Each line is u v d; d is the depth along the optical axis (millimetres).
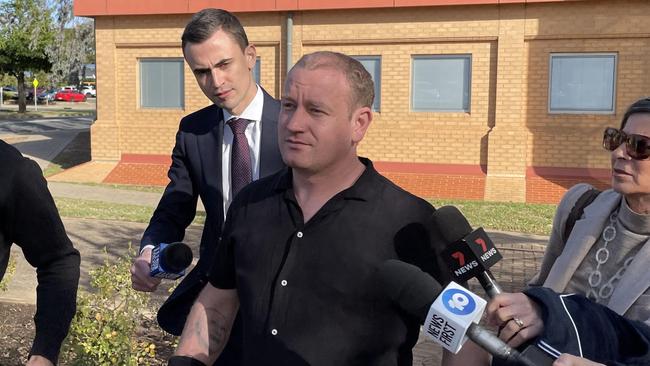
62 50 24422
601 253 2326
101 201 12781
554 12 13523
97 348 4242
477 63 14031
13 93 63125
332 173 2062
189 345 2248
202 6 15055
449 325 1573
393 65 14461
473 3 13664
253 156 3223
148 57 15844
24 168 2541
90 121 32625
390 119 14547
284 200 2117
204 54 3049
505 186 13477
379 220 2029
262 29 15016
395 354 2035
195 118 3414
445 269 2016
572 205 2502
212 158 3281
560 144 13672
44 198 2582
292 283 2033
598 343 1722
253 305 2086
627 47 13312
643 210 2221
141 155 15992
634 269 2191
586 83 13586
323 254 2021
